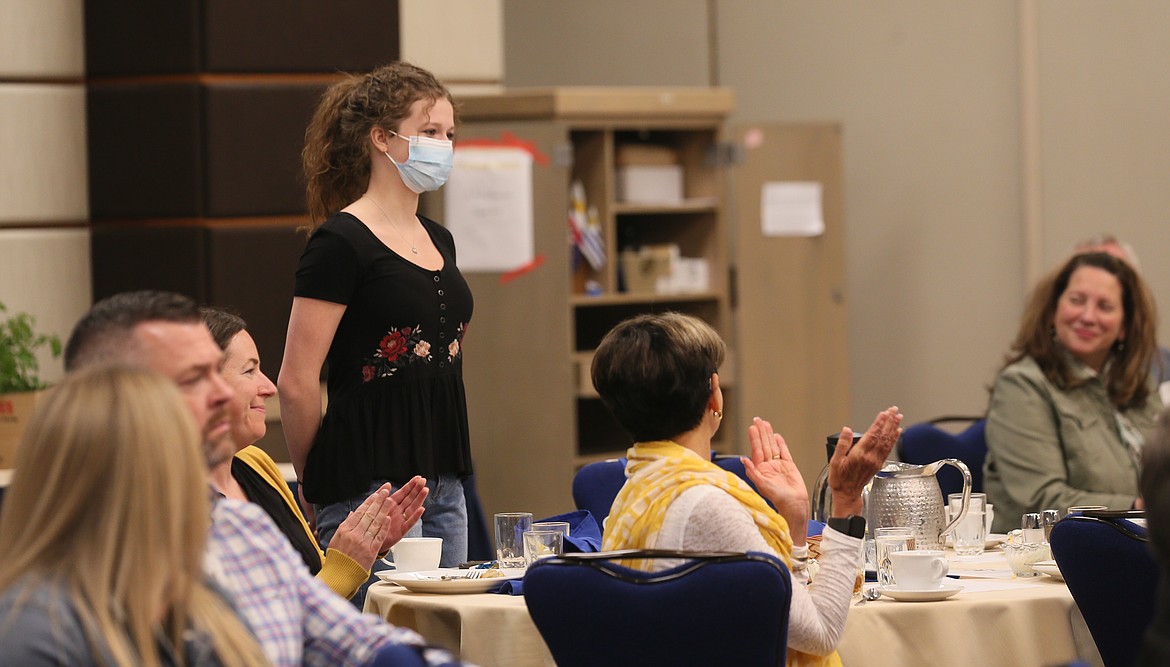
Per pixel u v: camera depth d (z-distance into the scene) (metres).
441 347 5.68
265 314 9.05
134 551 2.68
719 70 12.99
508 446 10.82
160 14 8.91
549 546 4.86
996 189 11.91
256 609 3.15
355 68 9.23
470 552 7.45
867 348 12.68
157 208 8.98
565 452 10.73
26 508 2.72
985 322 12.03
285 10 9.05
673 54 12.98
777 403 11.65
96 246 9.18
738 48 12.91
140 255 9.05
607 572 3.78
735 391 11.58
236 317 4.97
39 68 9.04
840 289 11.79
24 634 2.61
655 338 4.04
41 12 9.02
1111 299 6.93
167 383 2.80
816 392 11.74
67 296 9.17
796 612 3.87
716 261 11.52
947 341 12.25
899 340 12.50
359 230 5.50
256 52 8.98
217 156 8.92
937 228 12.23
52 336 8.95
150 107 8.96
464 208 10.64
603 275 11.12
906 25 12.28
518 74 13.07
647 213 12.02
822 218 11.72
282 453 8.92
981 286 12.05
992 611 4.43
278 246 9.07
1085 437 6.91
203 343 3.35
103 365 2.81
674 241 11.81
